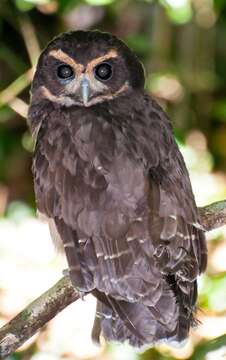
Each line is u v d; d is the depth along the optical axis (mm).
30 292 15211
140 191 10570
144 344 10023
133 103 11609
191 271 10297
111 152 10828
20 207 17688
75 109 11555
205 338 13570
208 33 18938
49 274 15555
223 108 17734
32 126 12102
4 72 19438
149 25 19047
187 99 18797
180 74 18719
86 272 10477
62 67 11812
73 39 11906
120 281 10273
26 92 19188
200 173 17359
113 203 10562
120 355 14297
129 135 11008
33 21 19312
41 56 12062
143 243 10320
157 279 10164
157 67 18297
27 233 16641
